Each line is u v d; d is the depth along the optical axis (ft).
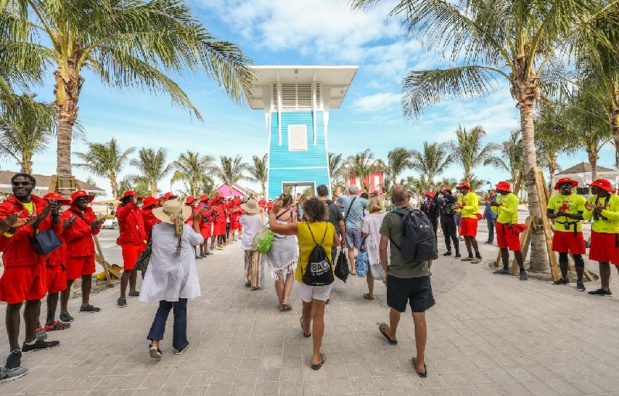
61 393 9.77
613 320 14.26
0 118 26.07
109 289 22.49
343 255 17.08
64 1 18.35
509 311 15.92
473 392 9.37
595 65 24.12
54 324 14.78
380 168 137.80
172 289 11.87
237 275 26.45
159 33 21.75
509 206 22.18
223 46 23.77
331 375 10.50
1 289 11.15
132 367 11.31
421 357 10.36
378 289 21.07
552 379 9.89
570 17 18.53
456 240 31.22
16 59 20.92
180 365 11.39
